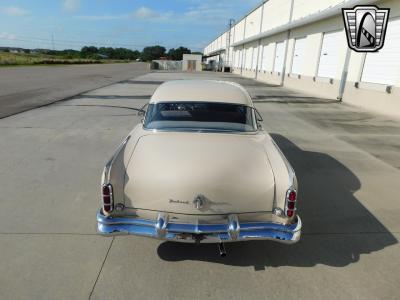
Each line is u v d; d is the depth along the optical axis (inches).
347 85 574.6
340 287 105.1
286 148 269.0
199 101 148.2
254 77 1418.6
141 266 112.4
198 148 120.1
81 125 330.3
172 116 143.7
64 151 240.7
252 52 1493.6
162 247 123.9
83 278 105.3
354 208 162.1
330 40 658.2
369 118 425.4
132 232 105.1
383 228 143.6
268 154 120.6
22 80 861.8
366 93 513.0
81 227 136.1
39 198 161.8
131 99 540.4
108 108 442.6
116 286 102.1
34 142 262.5
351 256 122.3
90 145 258.4
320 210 159.0
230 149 121.0
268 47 1194.0
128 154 118.0
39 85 738.2
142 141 127.9
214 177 104.0
